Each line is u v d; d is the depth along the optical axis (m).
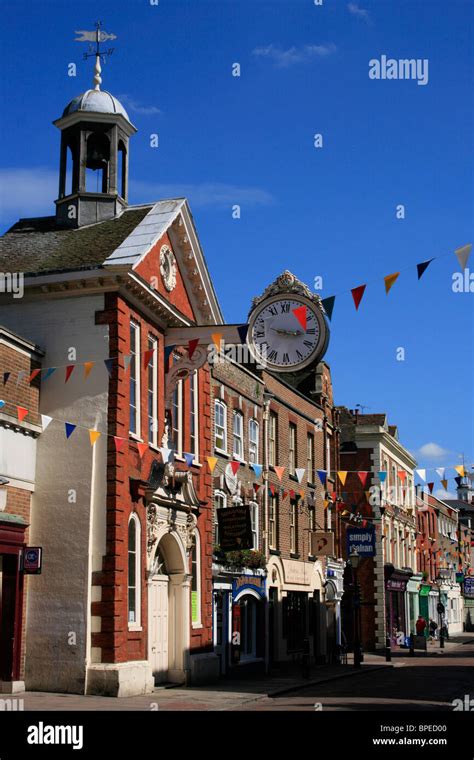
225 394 29.19
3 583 19.61
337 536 41.88
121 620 19.97
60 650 19.81
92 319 21.19
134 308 22.14
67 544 20.30
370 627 49.12
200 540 25.42
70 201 25.02
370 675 30.72
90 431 19.62
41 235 24.62
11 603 19.56
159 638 23.09
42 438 21.02
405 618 57.16
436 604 69.31
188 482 23.98
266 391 32.94
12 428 20.00
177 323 23.95
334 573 40.69
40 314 21.58
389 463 54.81
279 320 29.05
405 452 58.12
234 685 24.38
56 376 21.20
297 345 28.81
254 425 32.22
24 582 20.30
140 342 22.31
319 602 38.12
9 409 19.81
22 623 19.98
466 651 49.97
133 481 21.08
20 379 19.44
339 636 40.97
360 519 44.69
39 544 20.47
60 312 21.45
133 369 21.94
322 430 40.31
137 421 21.78
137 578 21.20
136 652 20.83
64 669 19.69
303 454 37.16
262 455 32.34
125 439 20.80
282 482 34.38
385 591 50.22
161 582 23.55
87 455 20.56
